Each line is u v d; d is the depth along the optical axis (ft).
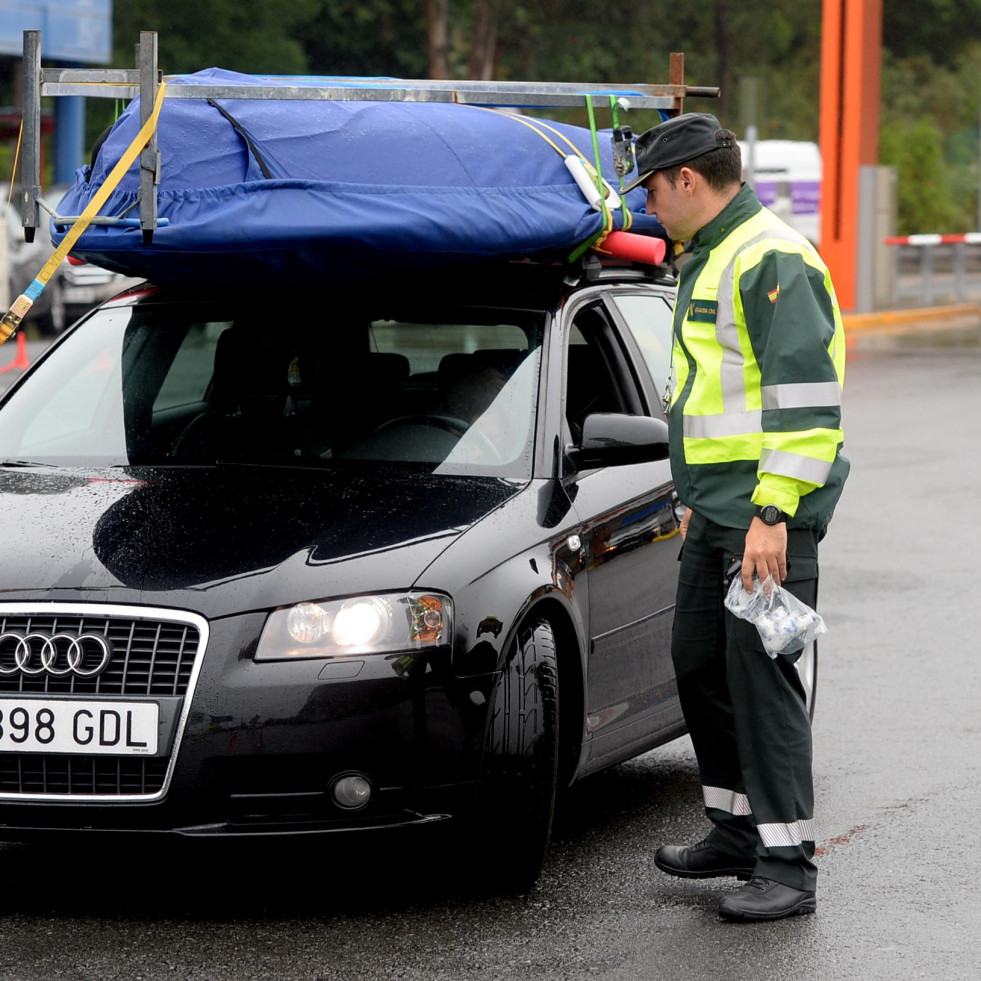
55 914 28.40
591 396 35.01
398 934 27.63
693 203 28.50
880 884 30.58
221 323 35.40
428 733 27.09
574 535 31.01
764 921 28.45
